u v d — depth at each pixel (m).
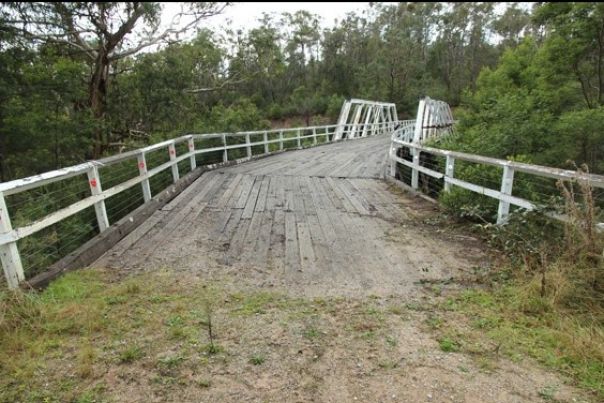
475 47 59.44
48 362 2.37
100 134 13.86
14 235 3.12
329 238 4.88
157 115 15.91
